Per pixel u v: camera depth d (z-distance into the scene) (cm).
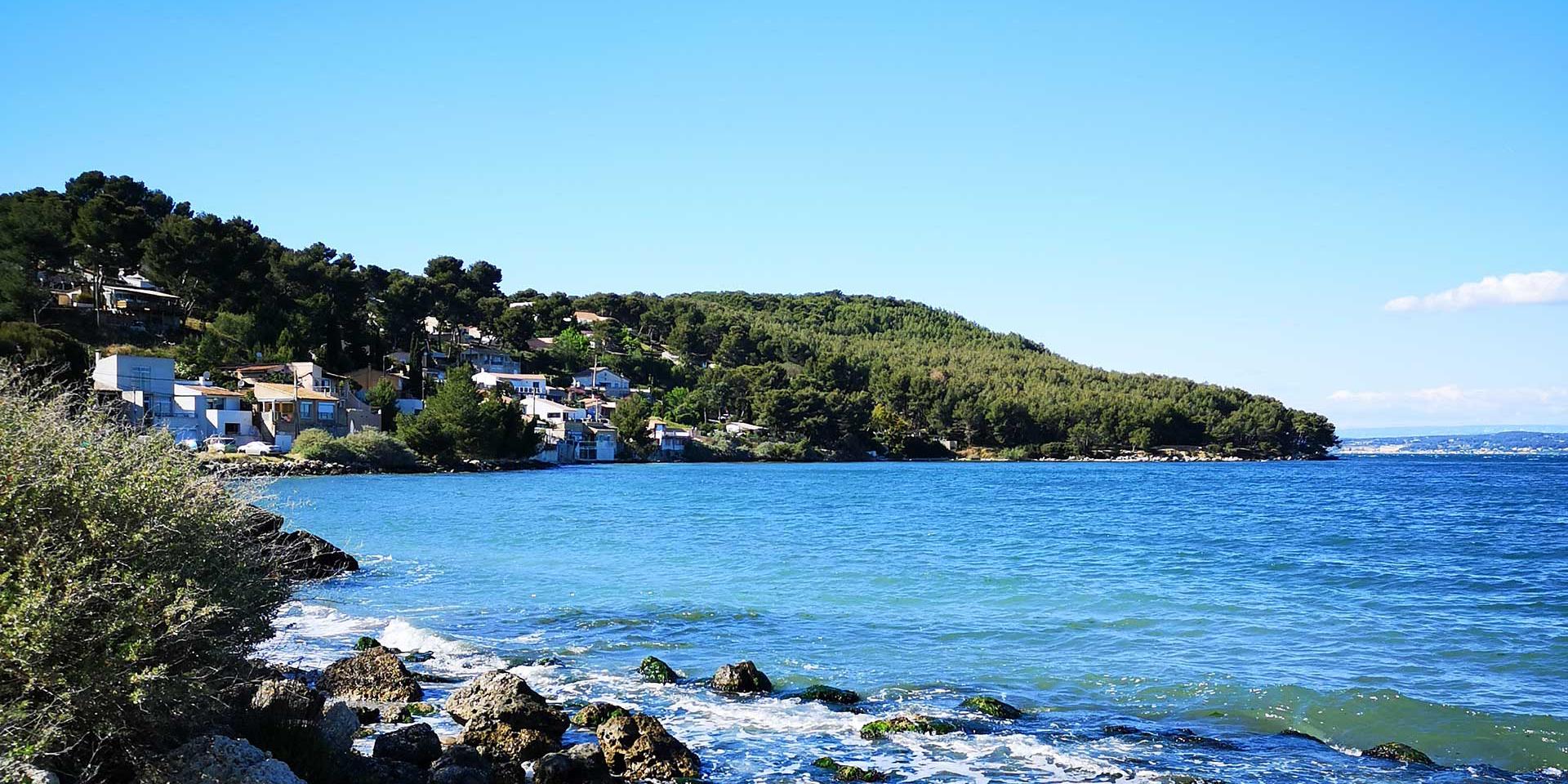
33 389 1229
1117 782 1559
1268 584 3491
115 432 1246
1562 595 3198
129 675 1023
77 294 13138
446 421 12688
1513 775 1606
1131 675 2209
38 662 984
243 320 13262
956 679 2192
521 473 12631
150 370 9738
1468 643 2502
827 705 1978
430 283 19200
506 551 4397
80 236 12925
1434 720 1861
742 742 1745
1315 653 2408
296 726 1343
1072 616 2903
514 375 18412
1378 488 10856
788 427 19812
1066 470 17212
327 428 11838
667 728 1820
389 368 15075
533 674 2198
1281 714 1922
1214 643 2541
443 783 1347
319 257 18512
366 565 3875
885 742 1741
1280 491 10412
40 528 1073
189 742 1157
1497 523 6059
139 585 1068
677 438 17900
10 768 945
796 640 2584
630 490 9381
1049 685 2144
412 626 2716
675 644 2542
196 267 13838
